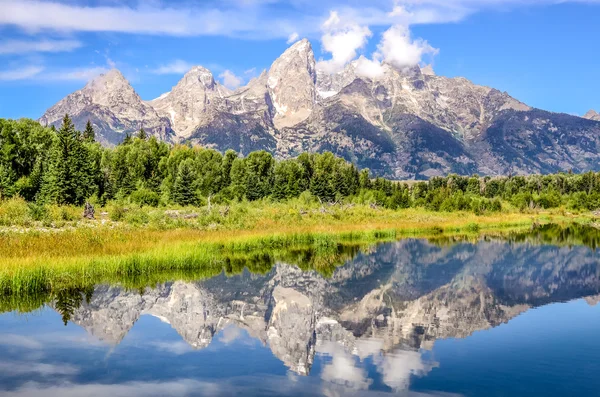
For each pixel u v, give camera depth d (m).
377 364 14.96
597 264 35.75
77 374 14.10
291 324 19.55
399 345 16.88
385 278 29.88
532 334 18.12
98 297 23.86
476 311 21.83
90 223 46.78
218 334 18.30
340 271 32.44
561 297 24.66
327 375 14.16
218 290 26.00
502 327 19.16
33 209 47.38
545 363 14.98
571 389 12.98
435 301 23.75
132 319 20.30
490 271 32.69
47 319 20.14
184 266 31.38
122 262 28.91
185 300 23.70
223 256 36.66
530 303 23.38
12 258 26.52
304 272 31.84
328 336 18.09
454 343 17.16
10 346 16.72
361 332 18.61
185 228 45.53
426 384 13.43
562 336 17.83
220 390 12.99
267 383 13.49
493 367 14.66
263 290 26.16
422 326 19.33
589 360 15.17
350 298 24.48
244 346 16.83
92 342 17.17
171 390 12.98
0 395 12.66
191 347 16.64
